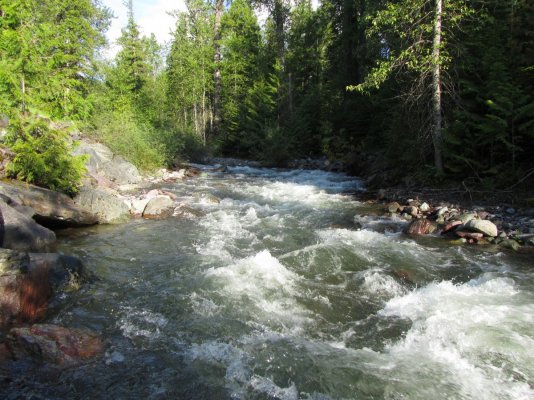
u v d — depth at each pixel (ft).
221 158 99.96
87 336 15.98
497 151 41.63
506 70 41.22
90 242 29.19
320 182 60.18
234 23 123.34
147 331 17.11
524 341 16.28
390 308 19.74
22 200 29.04
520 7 42.50
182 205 42.22
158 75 141.28
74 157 35.60
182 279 22.79
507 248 28.43
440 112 43.98
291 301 20.44
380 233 33.09
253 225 35.50
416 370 14.60
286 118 92.17
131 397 12.88
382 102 62.18
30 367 13.82
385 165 57.26
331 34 101.14
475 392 13.41
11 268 17.34
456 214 35.55
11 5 39.27
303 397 13.17
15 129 33.37
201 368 14.57
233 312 19.07
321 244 29.01
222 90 122.62
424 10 42.55
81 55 74.49
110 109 77.61
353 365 14.87
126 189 48.60
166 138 69.51
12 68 36.65
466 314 18.52
